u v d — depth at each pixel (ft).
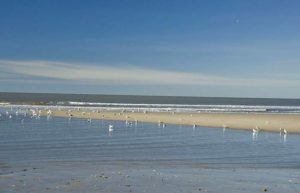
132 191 64.13
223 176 81.35
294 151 129.90
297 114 293.84
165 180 74.79
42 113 309.42
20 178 74.59
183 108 424.87
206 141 156.25
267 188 68.74
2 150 122.42
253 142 154.40
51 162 101.96
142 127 215.31
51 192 62.49
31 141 146.61
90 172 84.69
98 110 344.69
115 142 149.07
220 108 439.22
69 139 155.63
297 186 71.41
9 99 628.69
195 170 90.84
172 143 148.56
